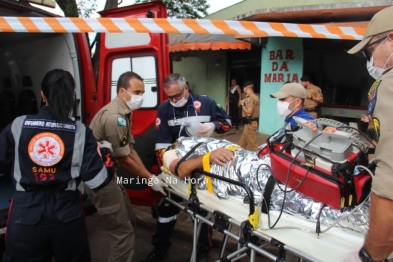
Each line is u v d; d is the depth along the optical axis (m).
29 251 1.80
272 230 1.80
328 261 1.58
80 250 1.93
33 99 3.92
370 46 1.38
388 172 1.15
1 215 2.39
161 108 2.93
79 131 1.86
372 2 5.74
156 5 3.13
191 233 3.46
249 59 9.86
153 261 3.01
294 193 1.78
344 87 9.05
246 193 2.00
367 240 1.25
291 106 2.66
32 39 3.60
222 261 2.21
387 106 1.17
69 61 3.31
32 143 1.77
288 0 8.83
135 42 3.29
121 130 2.39
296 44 7.76
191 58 12.11
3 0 2.72
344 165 1.57
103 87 3.53
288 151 1.84
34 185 1.77
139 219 3.82
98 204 2.39
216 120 2.99
